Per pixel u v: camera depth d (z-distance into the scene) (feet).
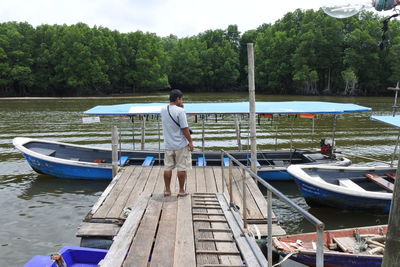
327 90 217.97
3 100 158.10
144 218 17.99
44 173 38.68
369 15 236.84
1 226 27.30
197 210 19.92
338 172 33.78
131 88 258.57
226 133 71.92
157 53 256.11
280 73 230.89
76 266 17.90
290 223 29.14
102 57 229.86
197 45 284.00
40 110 110.73
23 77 203.10
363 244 20.79
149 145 59.11
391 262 8.25
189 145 20.38
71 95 219.82
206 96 196.54
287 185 38.24
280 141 62.80
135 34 264.93
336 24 212.64
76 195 34.63
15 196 34.12
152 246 15.38
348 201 29.53
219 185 28.04
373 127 79.00
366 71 201.98
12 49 212.84
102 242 20.21
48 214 29.89
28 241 24.94
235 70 270.26
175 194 22.20
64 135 67.51
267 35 262.06
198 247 15.58
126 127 78.74
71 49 215.92
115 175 31.42
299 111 35.12
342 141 62.80
